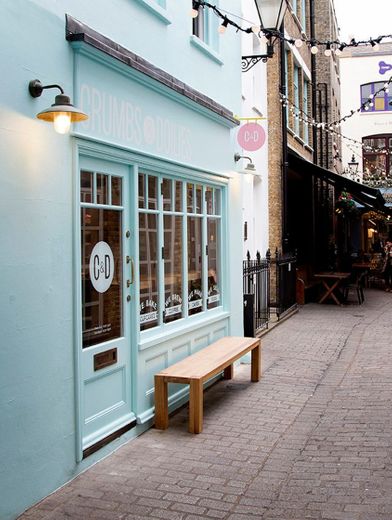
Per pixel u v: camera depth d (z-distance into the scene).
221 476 4.87
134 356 5.84
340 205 20.97
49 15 4.53
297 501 4.39
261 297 12.08
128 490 4.60
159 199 6.55
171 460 5.22
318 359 9.54
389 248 21.61
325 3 23.47
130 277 5.84
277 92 14.88
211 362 6.60
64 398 4.69
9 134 4.09
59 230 4.63
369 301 17.95
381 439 5.69
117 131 5.52
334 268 21.48
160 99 6.43
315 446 5.55
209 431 6.01
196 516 4.17
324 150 22.97
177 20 7.04
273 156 14.78
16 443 4.14
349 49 29.97
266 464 5.12
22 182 4.21
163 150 6.50
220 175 8.29
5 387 4.03
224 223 8.62
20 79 4.20
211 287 8.27
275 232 14.83
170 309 6.88
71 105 4.16
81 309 4.96
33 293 4.32
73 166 4.82
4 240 4.03
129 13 5.86
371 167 30.08
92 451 5.07
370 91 30.00
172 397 6.67
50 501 4.39
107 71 5.34
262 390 7.62
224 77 8.75
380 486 4.61
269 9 7.74
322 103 23.09
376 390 7.57
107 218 5.51
